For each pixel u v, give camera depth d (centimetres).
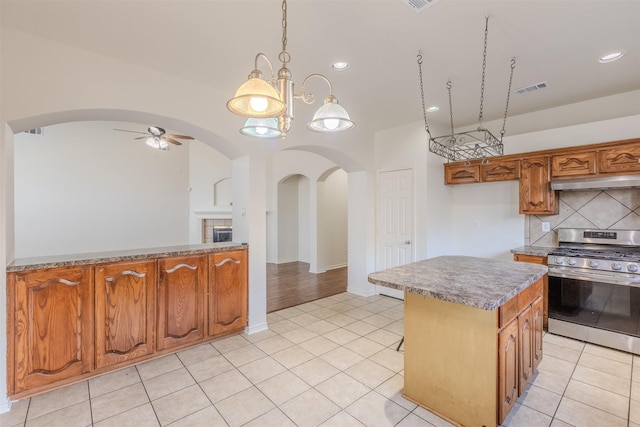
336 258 740
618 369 255
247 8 190
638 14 196
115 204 733
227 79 292
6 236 214
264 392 230
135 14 196
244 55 248
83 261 241
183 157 848
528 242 388
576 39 226
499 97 340
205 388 236
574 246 350
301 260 834
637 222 317
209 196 851
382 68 271
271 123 195
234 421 199
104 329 251
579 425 191
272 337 329
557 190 352
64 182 668
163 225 809
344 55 249
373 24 207
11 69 212
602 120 334
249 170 340
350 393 229
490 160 389
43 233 645
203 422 199
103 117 274
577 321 308
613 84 307
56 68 228
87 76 241
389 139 465
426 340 208
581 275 303
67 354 235
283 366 268
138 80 264
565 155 331
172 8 190
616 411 204
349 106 367
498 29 213
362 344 310
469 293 167
